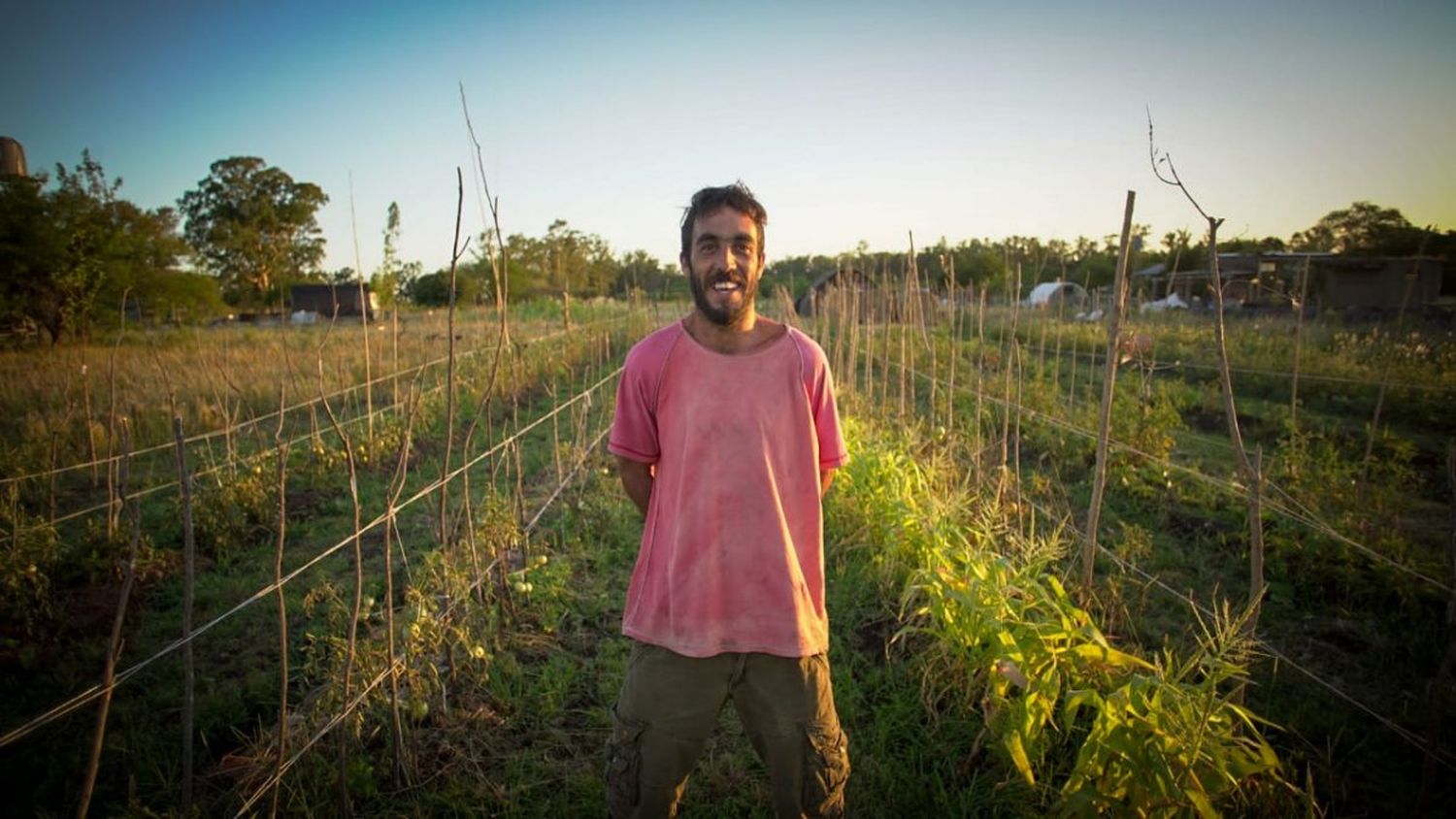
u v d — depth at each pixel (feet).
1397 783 9.44
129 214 79.87
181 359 48.26
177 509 19.30
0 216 58.90
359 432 28.22
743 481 6.27
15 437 27.86
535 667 12.32
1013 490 18.61
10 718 11.23
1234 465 25.98
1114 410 28.22
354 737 9.29
